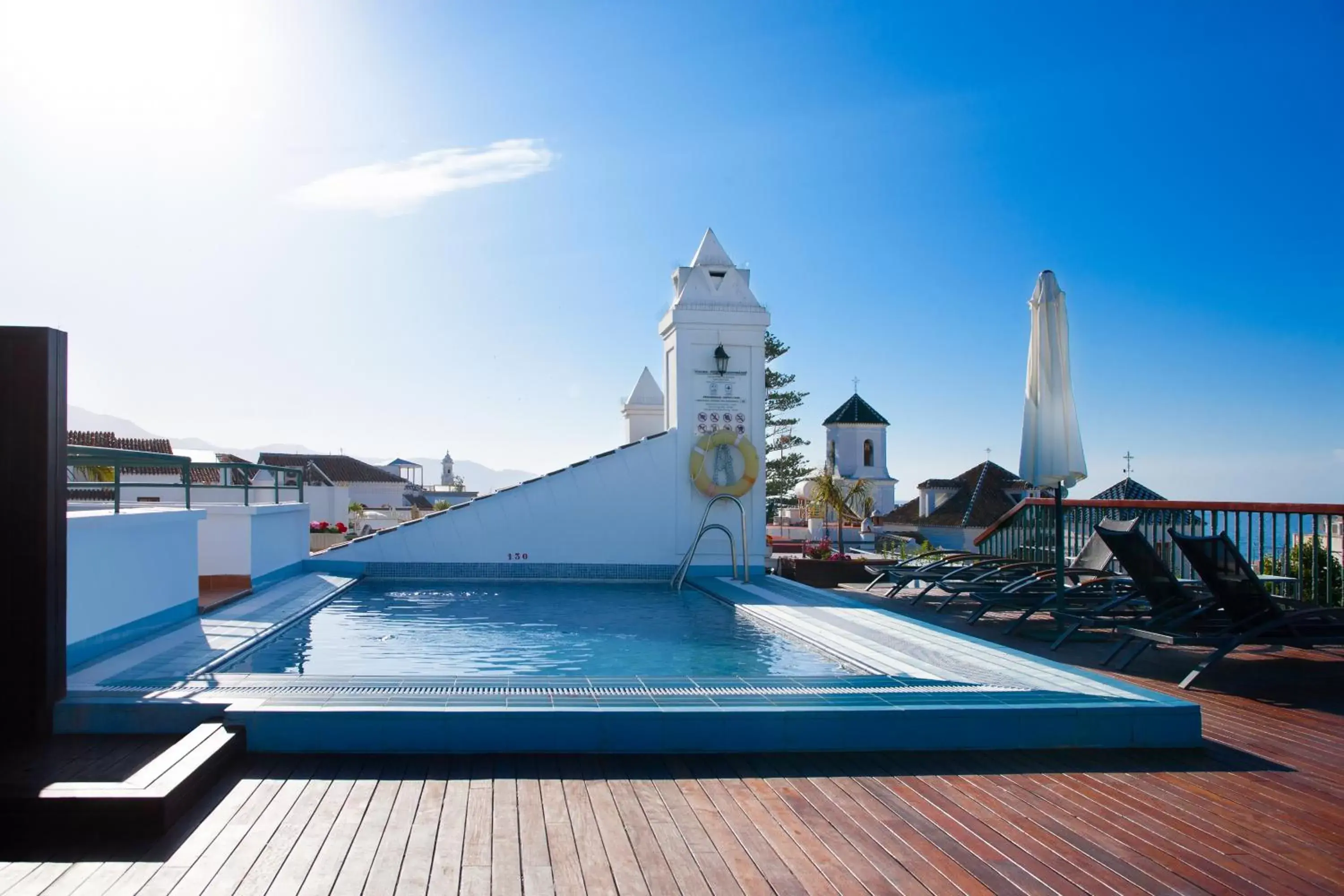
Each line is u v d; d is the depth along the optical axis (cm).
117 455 712
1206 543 673
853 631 880
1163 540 1100
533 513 1477
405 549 1457
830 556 1695
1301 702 627
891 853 363
